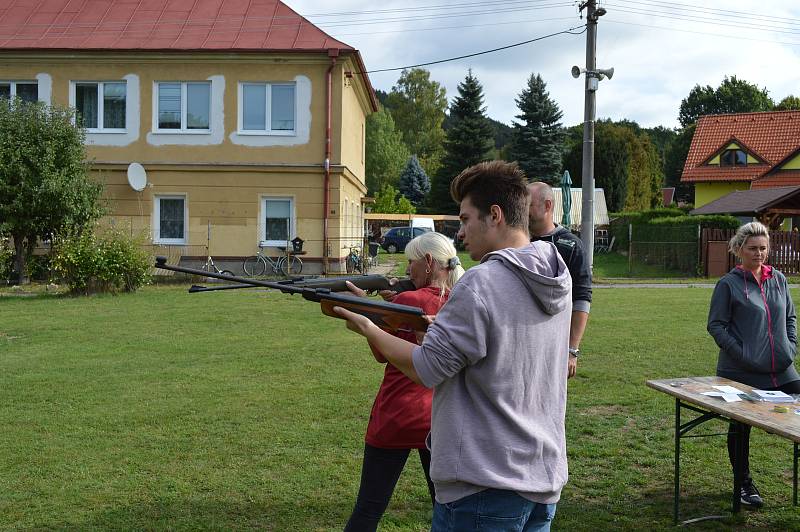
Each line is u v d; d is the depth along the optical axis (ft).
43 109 64.75
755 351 15.96
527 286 8.16
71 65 76.28
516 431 8.04
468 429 8.04
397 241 132.57
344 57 75.15
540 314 8.23
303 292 9.48
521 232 8.76
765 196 98.12
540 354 8.27
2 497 16.12
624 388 25.72
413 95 274.16
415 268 12.82
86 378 27.37
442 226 167.53
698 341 35.09
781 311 16.25
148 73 76.13
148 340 35.58
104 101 76.84
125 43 76.84
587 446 19.66
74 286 54.13
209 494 16.48
